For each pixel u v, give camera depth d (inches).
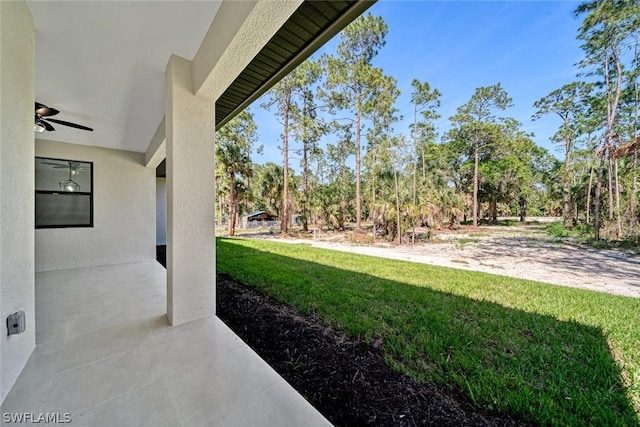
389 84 445.7
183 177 83.8
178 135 82.4
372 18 429.1
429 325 93.6
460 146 634.2
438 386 61.1
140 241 191.2
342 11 56.8
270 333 87.8
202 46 77.0
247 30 55.3
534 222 652.1
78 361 62.9
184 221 84.4
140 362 63.0
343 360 71.7
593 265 225.6
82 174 171.6
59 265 161.9
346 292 132.4
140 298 110.0
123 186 184.4
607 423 49.4
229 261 216.7
